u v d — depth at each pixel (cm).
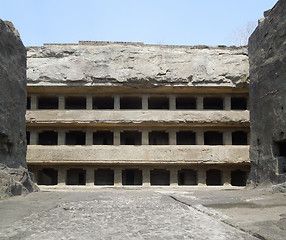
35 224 755
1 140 1418
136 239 613
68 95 2925
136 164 2819
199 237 621
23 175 1534
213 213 868
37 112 2770
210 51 2866
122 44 2944
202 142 2919
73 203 1097
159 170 3170
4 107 1422
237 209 951
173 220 793
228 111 2800
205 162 2731
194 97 2998
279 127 1573
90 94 2923
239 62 2800
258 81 1830
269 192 1379
